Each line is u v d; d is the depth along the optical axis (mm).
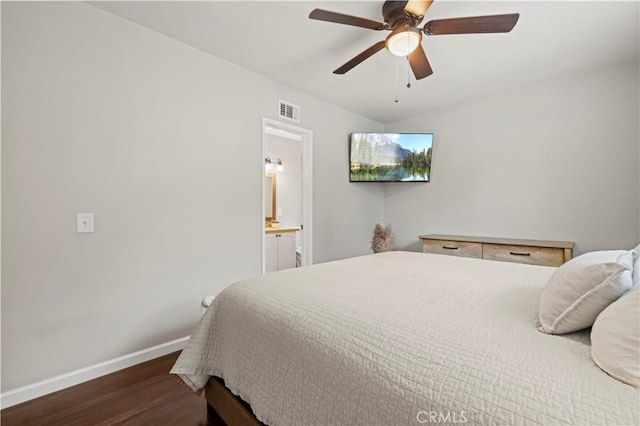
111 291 1940
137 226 2047
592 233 2715
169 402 1628
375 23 1717
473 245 3055
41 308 1690
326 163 3553
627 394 566
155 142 2123
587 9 1841
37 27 1659
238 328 1259
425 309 1062
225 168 2531
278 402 1021
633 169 2523
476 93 3225
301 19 1974
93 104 1854
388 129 4270
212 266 2449
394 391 723
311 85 3043
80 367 1820
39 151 1671
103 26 1889
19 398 1613
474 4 1808
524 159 3084
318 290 1309
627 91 2539
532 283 1419
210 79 2422
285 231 4582
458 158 3580
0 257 1570
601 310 807
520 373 657
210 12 1906
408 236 4090
